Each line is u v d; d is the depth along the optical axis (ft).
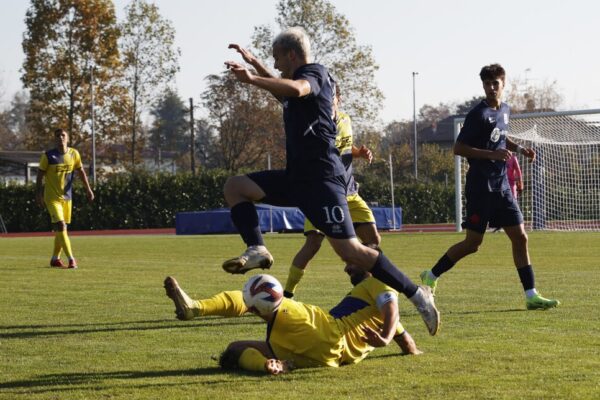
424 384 36.70
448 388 35.83
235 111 406.41
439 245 145.38
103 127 385.70
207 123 433.48
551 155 195.83
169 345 47.85
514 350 44.42
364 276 43.01
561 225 197.26
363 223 63.98
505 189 62.49
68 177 106.32
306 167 40.70
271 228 227.40
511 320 55.21
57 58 372.58
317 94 39.96
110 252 140.97
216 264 109.50
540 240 152.97
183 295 43.37
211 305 44.16
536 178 194.80
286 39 41.34
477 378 37.65
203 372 40.27
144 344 48.21
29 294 74.02
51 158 104.27
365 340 39.27
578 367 39.75
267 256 41.32
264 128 405.39
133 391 36.32
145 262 114.01
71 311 62.49
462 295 68.90
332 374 39.09
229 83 406.21
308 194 40.81
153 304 66.39
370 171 372.17
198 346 47.47
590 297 67.15
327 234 40.81
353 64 355.77
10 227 295.48
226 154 411.95
